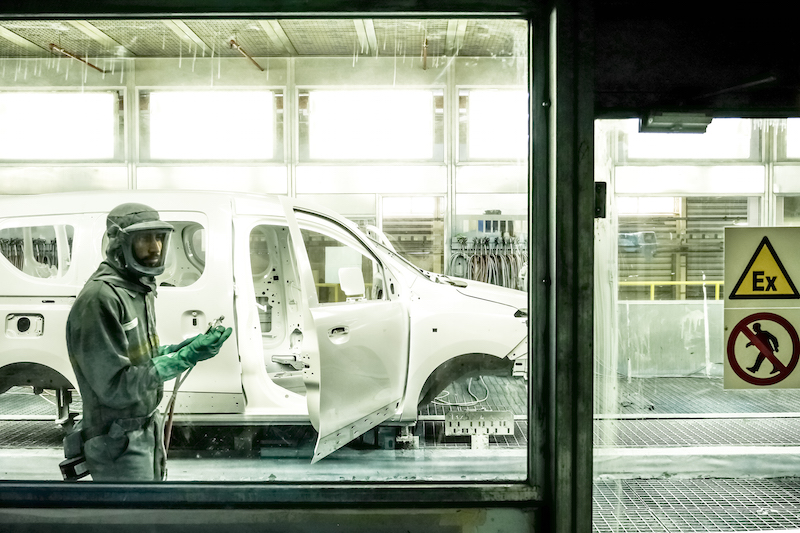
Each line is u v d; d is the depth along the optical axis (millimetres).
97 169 7289
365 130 7188
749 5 1812
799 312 1944
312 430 4043
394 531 1874
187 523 1890
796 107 1832
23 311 3609
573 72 1790
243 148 7262
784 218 6246
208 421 3516
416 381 3715
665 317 5738
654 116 1822
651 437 3994
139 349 2084
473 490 1857
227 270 3541
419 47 7031
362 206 7234
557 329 1807
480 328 3801
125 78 7227
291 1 1828
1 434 4301
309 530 1877
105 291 1993
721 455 3486
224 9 1833
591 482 1818
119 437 2016
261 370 3590
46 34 6648
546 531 1869
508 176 7094
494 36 6594
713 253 6234
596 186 1840
